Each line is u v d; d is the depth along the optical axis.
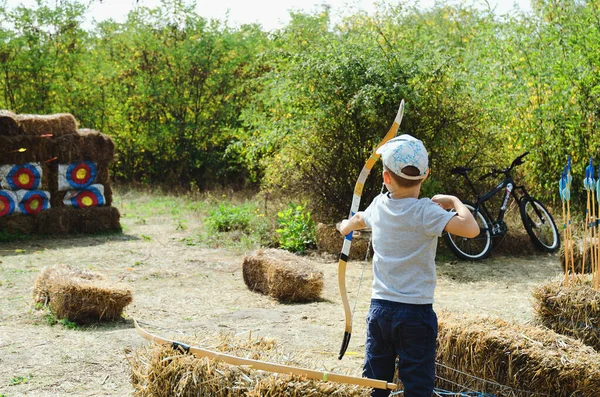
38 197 11.11
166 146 18.25
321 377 3.26
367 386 3.12
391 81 9.99
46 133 11.22
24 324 5.79
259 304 6.77
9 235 10.70
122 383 4.43
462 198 10.36
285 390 3.28
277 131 10.92
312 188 10.73
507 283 7.91
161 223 12.59
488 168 10.43
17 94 17.50
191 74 18.22
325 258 9.40
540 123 11.49
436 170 10.30
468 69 11.62
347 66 10.12
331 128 10.59
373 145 10.25
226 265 8.77
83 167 11.51
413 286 3.09
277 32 13.32
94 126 18.23
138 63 18.38
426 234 3.09
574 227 10.58
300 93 10.66
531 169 11.70
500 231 9.48
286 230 9.92
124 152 18.44
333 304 6.82
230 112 18.11
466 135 10.31
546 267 8.89
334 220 10.68
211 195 16.12
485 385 3.88
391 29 10.85
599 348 4.70
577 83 11.08
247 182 17.33
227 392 3.40
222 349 3.77
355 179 10.63
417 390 3.04
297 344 5.31
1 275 7.89
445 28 17.03
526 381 3.75
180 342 3.77
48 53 17.59
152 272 8.25
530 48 11.92
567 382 3.65
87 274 6.45
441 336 4.06
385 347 3.17
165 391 3.58
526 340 3.89
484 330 3.94
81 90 18.17
